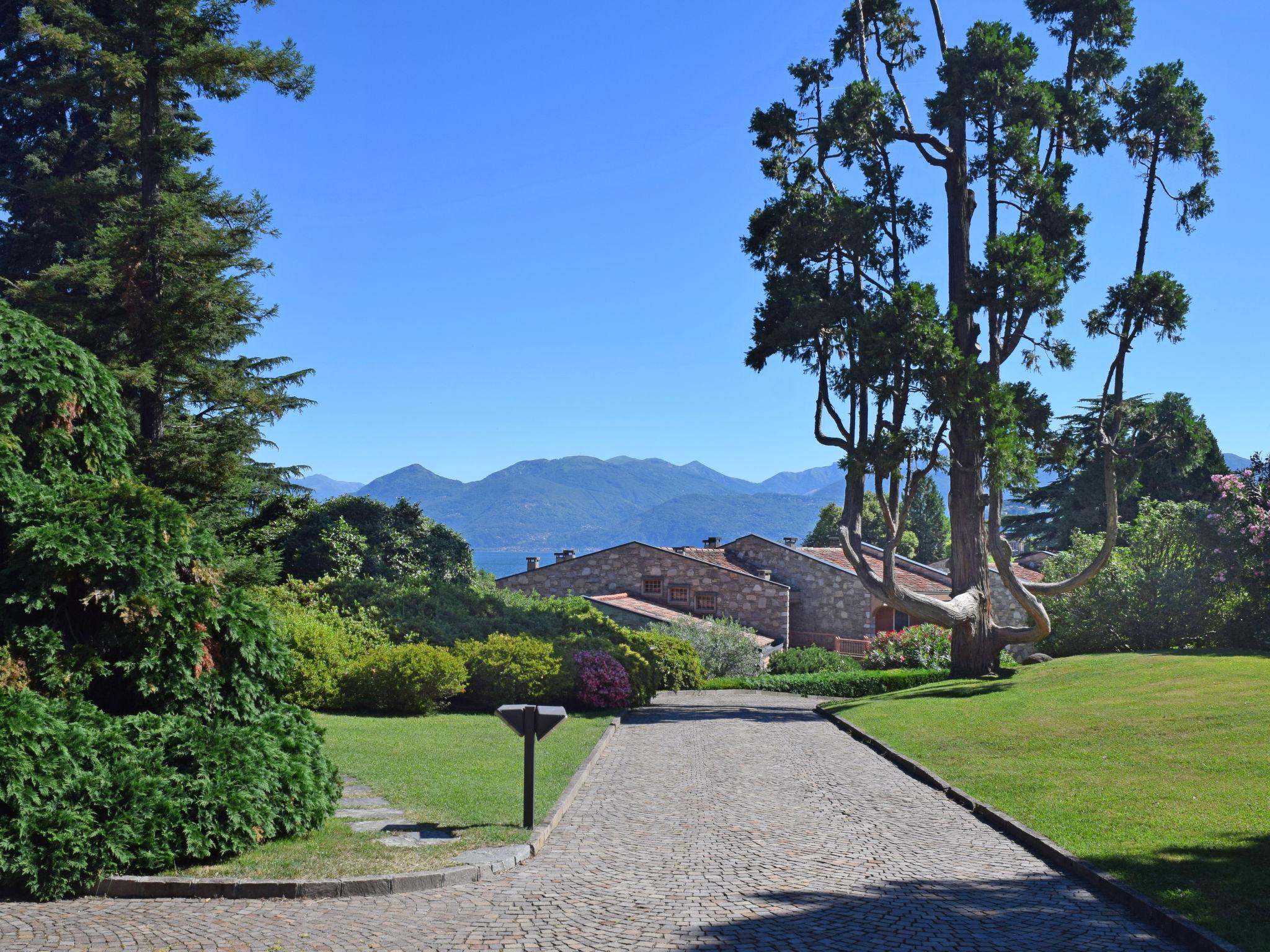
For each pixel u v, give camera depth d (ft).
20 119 116.78
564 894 25.25
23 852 24.32
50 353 32.58
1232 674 62.64
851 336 82.74
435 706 69.41
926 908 24.25
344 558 103.91
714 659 119.34
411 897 24.91
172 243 75.36
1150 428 84.02
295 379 95.81
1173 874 26.18
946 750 51.03
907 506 81.82
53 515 30.48
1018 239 80.59
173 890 24.85
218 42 83.30
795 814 37.22
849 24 93.81
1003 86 83.51
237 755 29.25
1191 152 83.82
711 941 21.27
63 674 29.19
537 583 150.10
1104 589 97.91
